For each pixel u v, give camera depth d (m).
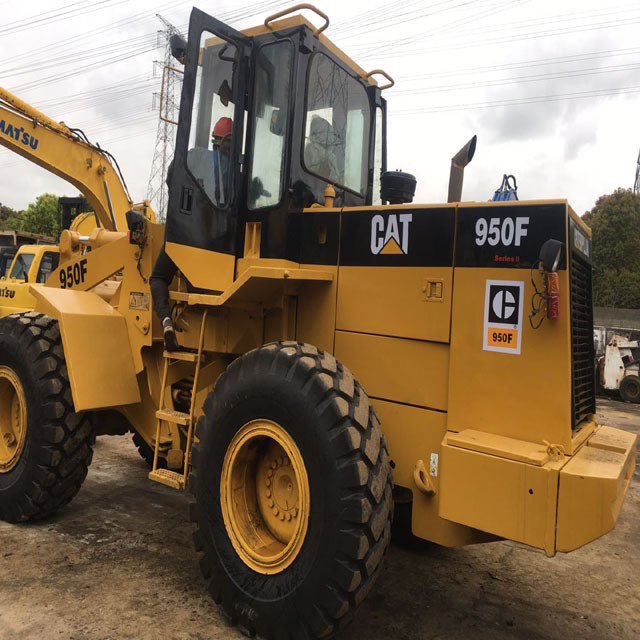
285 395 2.47
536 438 2.39
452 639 2.65
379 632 2.67
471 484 2.35
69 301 3.69
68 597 2.77
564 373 2.34
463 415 2.56
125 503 4.18
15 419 3.89
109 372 3.57
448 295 2.63
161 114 3.59
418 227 2.73
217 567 2.64
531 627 2.81
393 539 3.84
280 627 2.39
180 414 3.20
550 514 2.16
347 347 2.96
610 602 3.12
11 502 3.65
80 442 3.61
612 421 9.48
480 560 3.59
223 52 3.33
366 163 3.96
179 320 3.48
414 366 2.74
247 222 3.27
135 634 2.48
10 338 3.70
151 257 3.58
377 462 2.37
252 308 3.18
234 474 2.70
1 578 2.93
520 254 2.45
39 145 5.37
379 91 4.10
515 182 2.86
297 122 3.10
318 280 2.97
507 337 2.47
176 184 3.00
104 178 5.86
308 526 2.36
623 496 2.25
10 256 10.27
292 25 3.13
